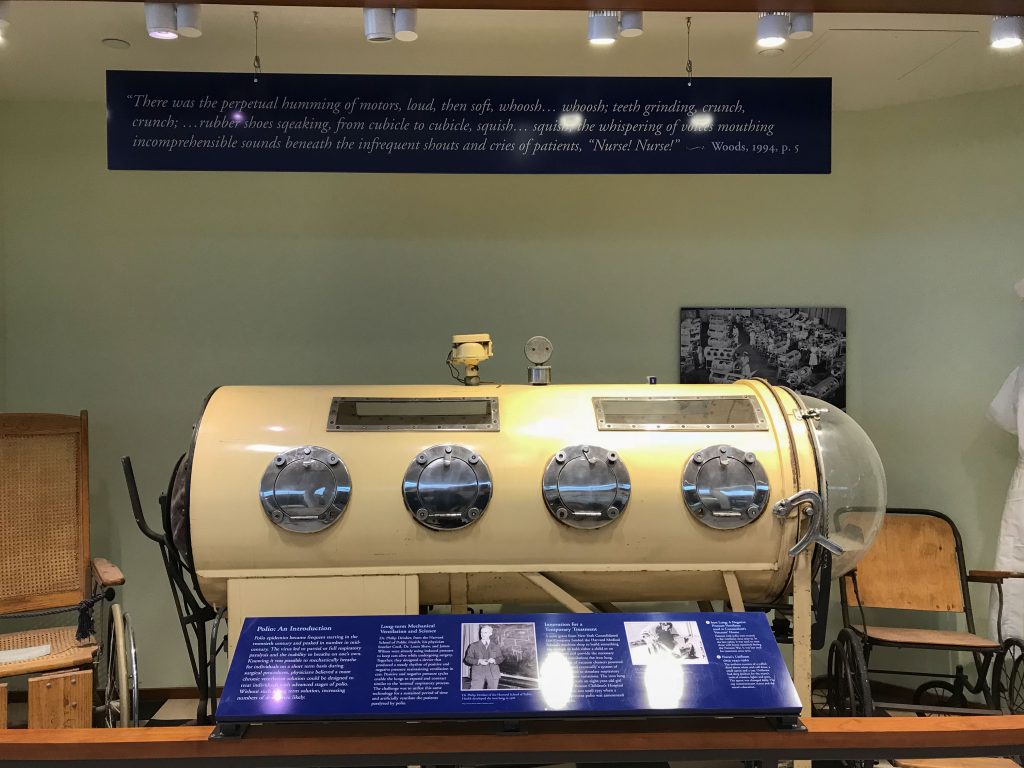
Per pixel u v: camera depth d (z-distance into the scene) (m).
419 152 2.90
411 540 2.39
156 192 3.57
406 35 2.49
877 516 2.57
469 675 2.03
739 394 2.65
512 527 2.40
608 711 1.97
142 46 3.03
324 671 2.03
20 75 3.28
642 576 2.49
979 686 3.18
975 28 2.90
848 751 2.00
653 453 2.46
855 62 3.22
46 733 1.98
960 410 3.56
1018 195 3.46
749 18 2.84
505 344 3.67
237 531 2.37
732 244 3.70
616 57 3.20
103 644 3.48
